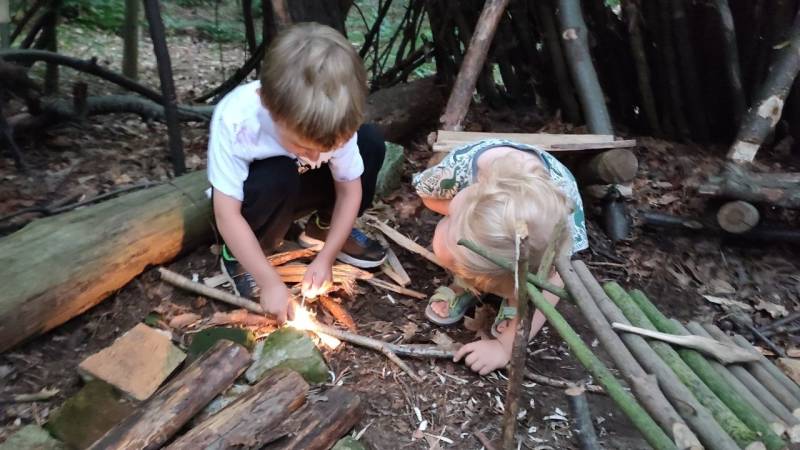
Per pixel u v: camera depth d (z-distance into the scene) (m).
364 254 2.33
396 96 3.39
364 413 1.77
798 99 3.30
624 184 2.69
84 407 1.68
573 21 3.07
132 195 2.30
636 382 1.22
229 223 1.93
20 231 2.02
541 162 2.01
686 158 3.31
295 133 1.65
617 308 1.44
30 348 1.90
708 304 2.48
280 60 1.62
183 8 6.91
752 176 2.59
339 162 2.02
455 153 2.12
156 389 1.74
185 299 2.14
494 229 1.58
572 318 2.24
